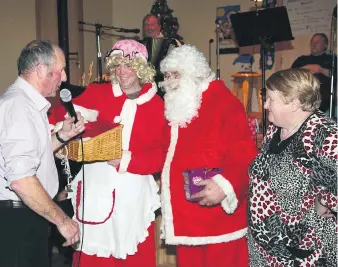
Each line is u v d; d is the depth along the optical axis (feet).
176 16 24.31
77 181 8.44
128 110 8.25
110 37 24.71
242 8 21.99
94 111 8.00
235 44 22.18
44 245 6.50
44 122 6.24
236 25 16.39
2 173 6.19
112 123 7.91
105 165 8.21
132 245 8.11
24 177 5.74
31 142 5.86
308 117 6.14
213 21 23.07
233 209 7.27
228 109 7.72
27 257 6.32
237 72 22.16
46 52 6.22
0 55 19.15
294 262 6.28
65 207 9.98
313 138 5.92
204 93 7.97
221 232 7.65
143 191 8.29
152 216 8.42
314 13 19.57
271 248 6.39
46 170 6.35
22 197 5.82
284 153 6.18
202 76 7.99
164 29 21.35
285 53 20.52
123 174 8.11
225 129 7.63
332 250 6.10
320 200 5.97
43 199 5.87
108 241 8.15
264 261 6.53
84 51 23.17
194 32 23.79
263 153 6.54
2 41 19.17
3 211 6.24
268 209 6.35
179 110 7.85
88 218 8.17
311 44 19.57
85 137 7.36
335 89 17.29
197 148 7.70
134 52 8.13
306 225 6.15
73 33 21.35
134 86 8.38
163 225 7.95
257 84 20.89
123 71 8.09
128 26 24.99
